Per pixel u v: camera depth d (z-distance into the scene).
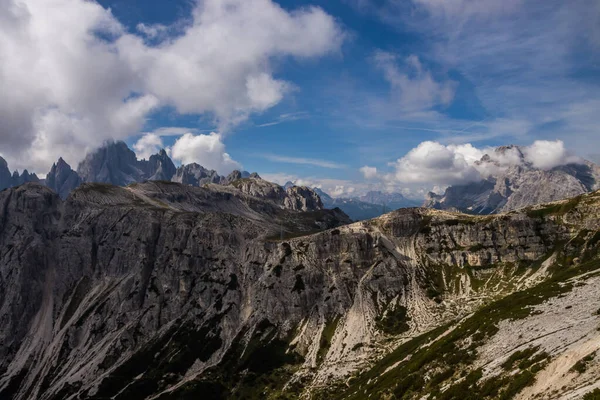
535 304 131.12
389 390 123.06
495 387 87.56
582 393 66.31
